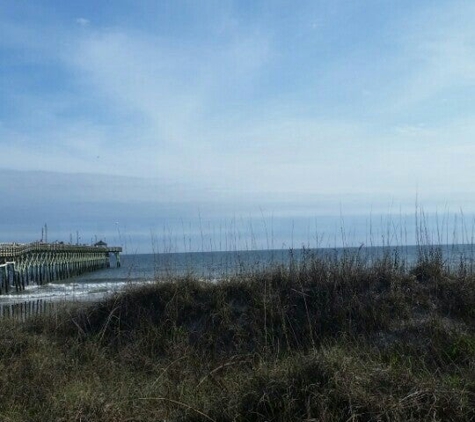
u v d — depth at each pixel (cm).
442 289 953
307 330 885
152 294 1027
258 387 610
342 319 891
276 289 988
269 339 879
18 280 3100
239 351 852
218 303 962
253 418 575
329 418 546
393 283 952
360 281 967
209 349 884
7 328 923
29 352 816
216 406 597
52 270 3953
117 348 902
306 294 955
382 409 551
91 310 1024
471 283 945
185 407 604
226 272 1073
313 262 1015
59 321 1009
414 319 886
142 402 625
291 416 559
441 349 782
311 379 600
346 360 631
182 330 934
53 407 604
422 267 1019
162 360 834
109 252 5997
